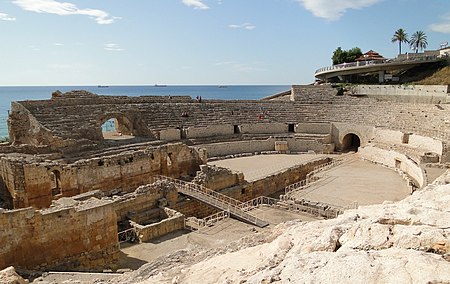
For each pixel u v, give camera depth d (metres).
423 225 7.54
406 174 38.91
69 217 20.23
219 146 50.53
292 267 7.16
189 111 55.28
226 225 27.14
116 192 33.03
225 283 8.45
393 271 5.86
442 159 36.75
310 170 45.59
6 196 29.03
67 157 34.88
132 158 34.84
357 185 35.12
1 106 156.00
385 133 50.25
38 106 41.19
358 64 77.81
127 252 23.08
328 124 56.88
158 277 11.80
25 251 18.86
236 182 37.62
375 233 7.57
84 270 20.55
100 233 21.53
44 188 28.36
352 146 59.28
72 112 43.00
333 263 6.52
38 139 36.94
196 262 13.20
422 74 74.12
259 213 29.39
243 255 11.00
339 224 9.65
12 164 27.39
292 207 30.03
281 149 53.62
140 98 54.53
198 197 30.88
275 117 59.62
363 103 61.62
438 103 54.72
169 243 24.34
